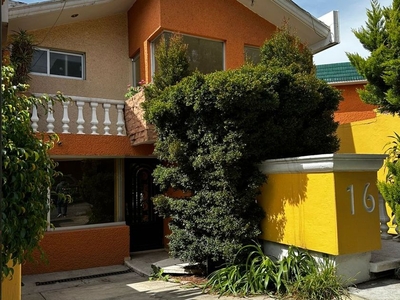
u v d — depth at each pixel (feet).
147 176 32.96
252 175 18.86
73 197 29.60
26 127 13.80
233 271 17.52
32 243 13.56
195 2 30.14
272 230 18.63
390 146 25.79
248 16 32.96
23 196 13.07
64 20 30.96
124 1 31.99
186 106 19.15
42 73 30.89
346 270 16.06
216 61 31.45
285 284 15.81
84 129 29.86
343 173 16.10
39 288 23.11
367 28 19.20
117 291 20.11
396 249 19.69
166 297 17.42
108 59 33.50
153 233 32.91
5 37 23.39
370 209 16.74
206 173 19.25
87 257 28.07
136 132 26.55
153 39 30.17
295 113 18.94
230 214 18.69
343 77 49.08
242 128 17.92
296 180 17.38
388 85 18.20
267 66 21.17
